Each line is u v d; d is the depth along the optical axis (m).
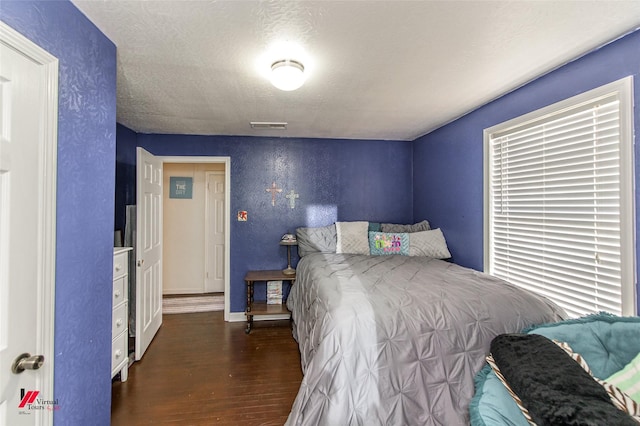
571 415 1.00
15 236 0.92
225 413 1.85
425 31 1.39
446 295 1.80
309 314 2.16
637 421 0.97
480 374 1.46
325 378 1.46
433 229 3.34
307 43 1.49
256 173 3.58
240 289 3.55
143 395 2.03
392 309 1.65
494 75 1.89
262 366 2.43
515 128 2.18
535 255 2.04
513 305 1.71
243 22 1.32
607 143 1.55
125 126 3.06
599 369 1.24
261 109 2.56
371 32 1.40
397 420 1.42
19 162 0.93
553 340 1.38
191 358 2.57
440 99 2.33
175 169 4.59
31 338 0.97
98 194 1.33
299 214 3.67
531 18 1.29
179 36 1.42
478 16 1.28
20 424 0.93
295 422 1.43
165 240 4.57
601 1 1.18
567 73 1.73
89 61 1.27
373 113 2.69
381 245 3.25
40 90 1.01
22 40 0.93
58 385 1.09
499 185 2.39
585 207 1.68
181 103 2.39
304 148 3.68
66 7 1.13
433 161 3.35
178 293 4.59
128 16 1.26
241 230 3.56
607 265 1.56
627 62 1.43
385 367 1.48
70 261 1.15
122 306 2.17
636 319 1.27
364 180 3.81
